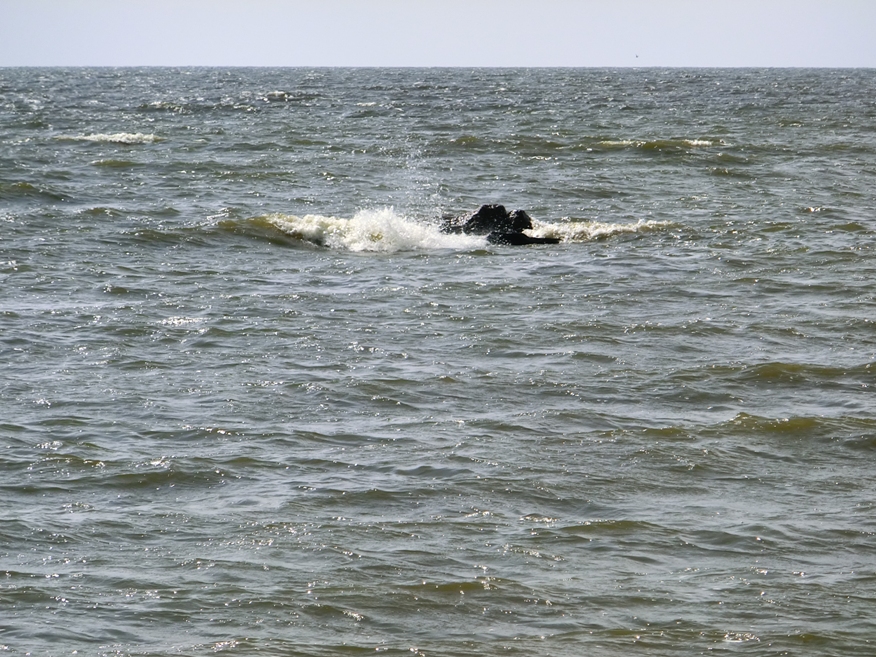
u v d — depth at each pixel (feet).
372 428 117.50
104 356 145.07
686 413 125.29
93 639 72.33
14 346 148.77
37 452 108.06
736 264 213.25
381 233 240.53
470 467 105.70
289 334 158.30
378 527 91.66
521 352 150.30
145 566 83.56
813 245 232.32
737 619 77.05
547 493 100.22
